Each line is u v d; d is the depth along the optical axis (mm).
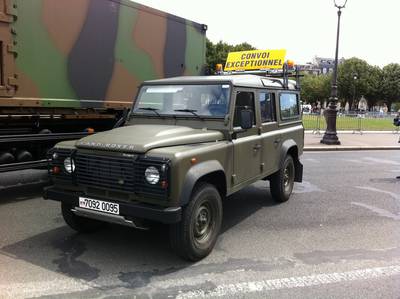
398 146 18984
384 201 7973
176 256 4809
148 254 4855
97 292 3893
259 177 6215
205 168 4551
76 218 5250
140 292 3914
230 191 5277
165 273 4348
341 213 6961
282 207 7230
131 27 8500
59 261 4602
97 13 7719
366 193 8695
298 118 8008
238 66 15211
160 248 5047
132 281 4141
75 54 7387
